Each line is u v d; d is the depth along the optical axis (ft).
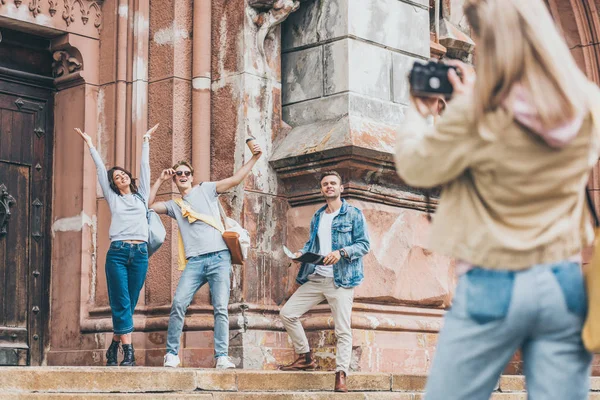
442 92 8.98
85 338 30.96
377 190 30.96
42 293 31.76
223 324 25.57
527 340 8.50
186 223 26.27
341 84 31.30
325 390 25.27
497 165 8.31
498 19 8.18
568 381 8.29
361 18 31.89
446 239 8.64
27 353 31.07
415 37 33.78
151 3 32.53
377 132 30.83
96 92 32.45
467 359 8.41
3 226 30.86
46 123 32.55
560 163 8.30
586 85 8.43
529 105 8.12
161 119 31.71
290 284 31.48
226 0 32.07
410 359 30.73
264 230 30.99
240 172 26.66
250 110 31.24
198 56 31.94
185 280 25.82
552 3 44.21
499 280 8.30
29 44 32.07
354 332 29.32
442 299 32.63
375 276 30.35
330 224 25.00
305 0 32.68
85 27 32.32
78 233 31.63
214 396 22.27
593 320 8.14
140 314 30.68
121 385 21.47
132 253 26.05
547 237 8.25
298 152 30.76
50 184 32.40
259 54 31.78
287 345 30.83
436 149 8.57
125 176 26.37
